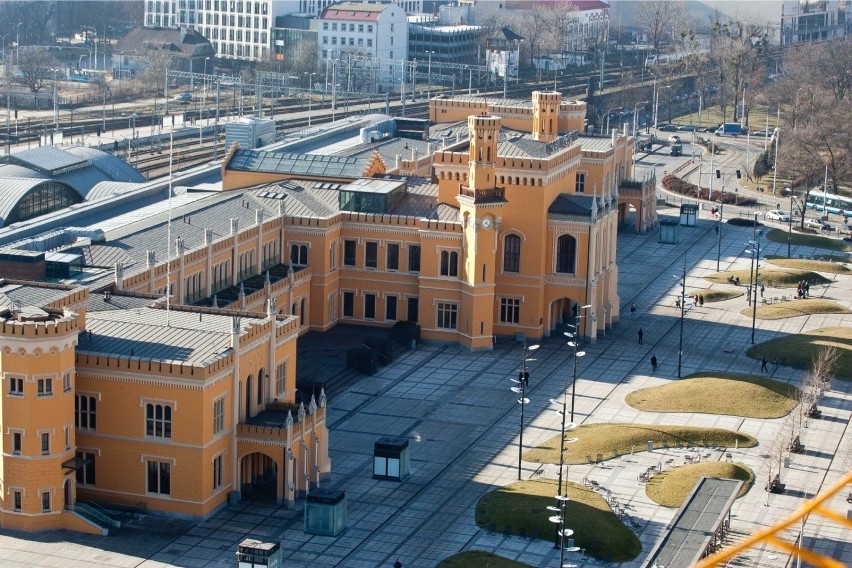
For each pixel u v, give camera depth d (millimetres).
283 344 177125
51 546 152500
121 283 191125
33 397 153500
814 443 189750
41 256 193375
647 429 191500
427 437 191500
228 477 165125
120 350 161625
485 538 158000
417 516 164000
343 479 175000
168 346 163375
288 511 164125
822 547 156375
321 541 156375
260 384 172500
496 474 177750
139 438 160125
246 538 156500
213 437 160750
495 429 195375
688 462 180625
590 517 160000
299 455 166375
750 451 186500
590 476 175625
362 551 154125
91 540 154375
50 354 153375
